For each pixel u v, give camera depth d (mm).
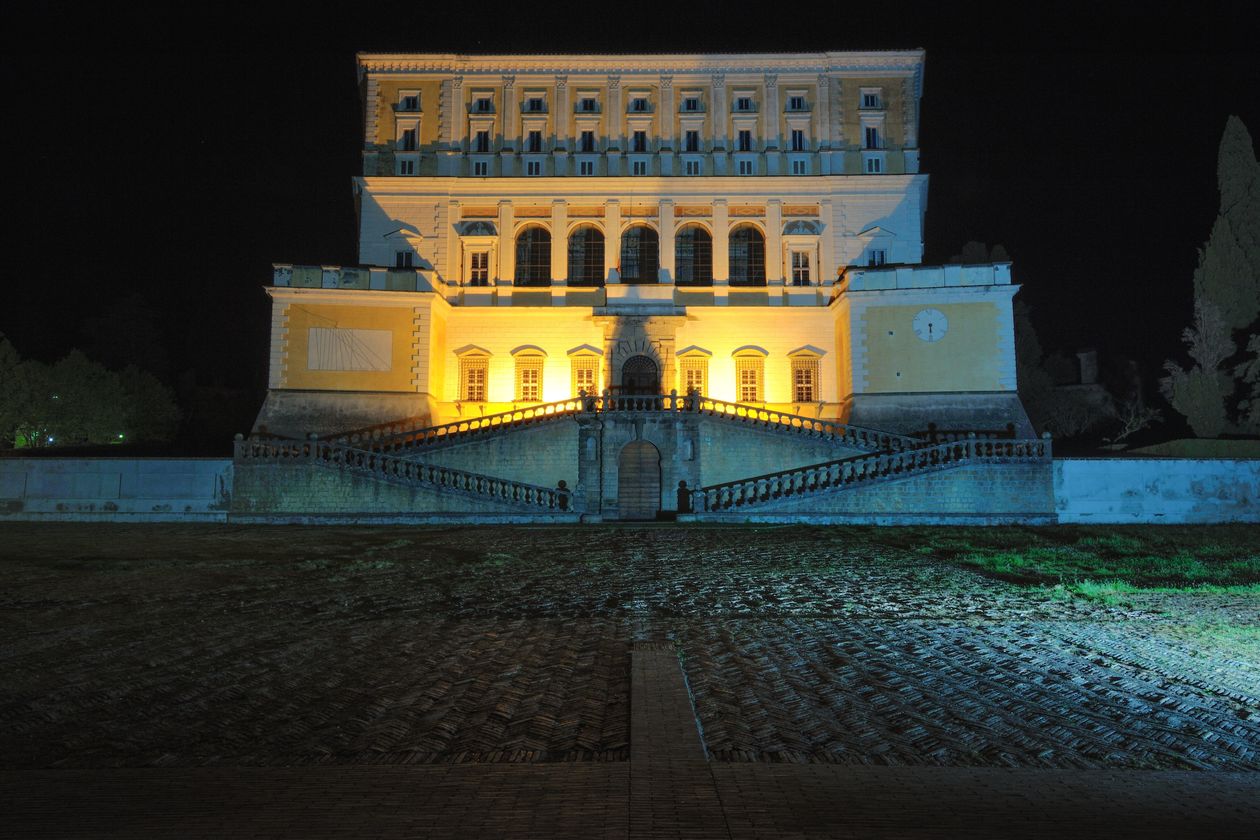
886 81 51625
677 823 7145
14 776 8594
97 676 12305
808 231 50406
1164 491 34031
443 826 7117
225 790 8109
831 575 21156
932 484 34406
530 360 49156
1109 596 18375
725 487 35531
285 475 34875
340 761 9047
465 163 51375
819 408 48000
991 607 17156
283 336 44062
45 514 34594
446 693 11391
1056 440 60906
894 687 11625
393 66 51750
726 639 14336
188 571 21688
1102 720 10422
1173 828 7184
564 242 50500
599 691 11383
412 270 46094
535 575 21172
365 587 19469
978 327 43719
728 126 51688
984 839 6863
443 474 35344
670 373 48312
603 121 51719
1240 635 14672
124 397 56281
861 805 7625
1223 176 48750
